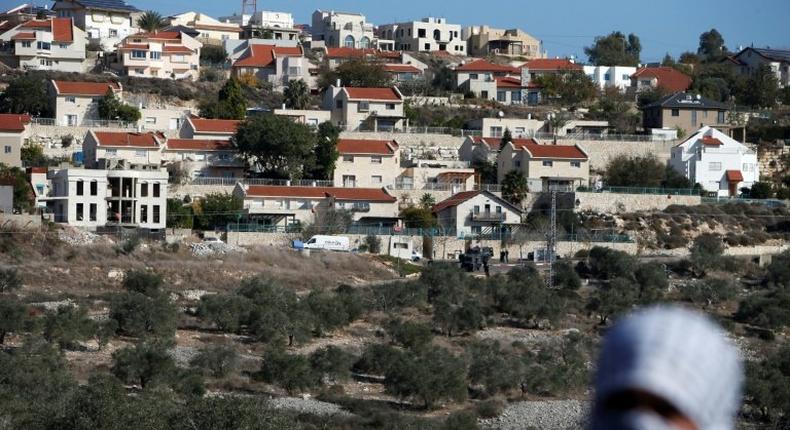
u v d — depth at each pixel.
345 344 124.12
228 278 154.12
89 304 134.50
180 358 111.31
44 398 85.25
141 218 178.50
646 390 7.09
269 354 105.38
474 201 192.00
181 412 77.50
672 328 7.33
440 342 128.50
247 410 76.88
